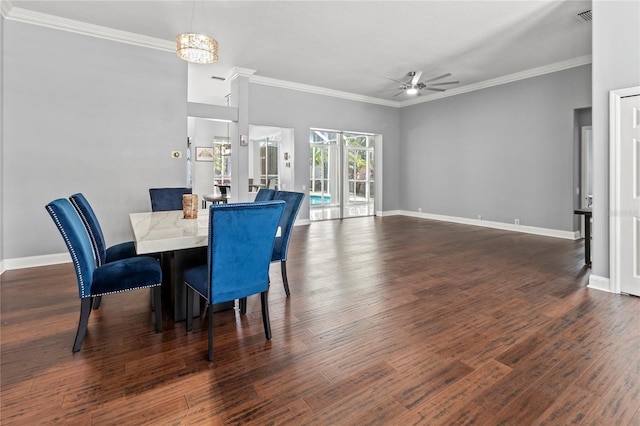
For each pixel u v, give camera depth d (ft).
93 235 9.11
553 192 20.04
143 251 6.77
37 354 6.96
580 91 18.67
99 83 14.70
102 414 5.22
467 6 13.02
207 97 26.43
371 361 6.73
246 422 5.06
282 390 5.83
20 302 9.79
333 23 14.33
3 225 13.09
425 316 8.83
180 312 8.54
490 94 23.00
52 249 14.02
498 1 12.62
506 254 15.65
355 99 26.84
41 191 13.75
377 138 29.04
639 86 9.77
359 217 28.66
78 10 13.12
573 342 7.42
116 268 7.51
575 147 19.27
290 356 6.92
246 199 20.85
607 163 10.59
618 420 5.06
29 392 5.74
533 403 5.46
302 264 13.98
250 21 14.12
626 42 10.03
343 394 5.72
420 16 13.71
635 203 10.03
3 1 12.35
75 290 10.81
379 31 15.05
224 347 7.29
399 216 29.27
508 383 5.98
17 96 13.17
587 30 15.07
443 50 17.31
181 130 16.66
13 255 13.32
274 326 8.29
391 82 23.18
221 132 29.07
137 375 6.25
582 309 9.21
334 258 14.97
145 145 15.81
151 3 12.66
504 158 22.43
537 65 19.74
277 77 22.06
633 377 6.11
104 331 8.03
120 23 14.23
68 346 7.30
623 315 8.79
